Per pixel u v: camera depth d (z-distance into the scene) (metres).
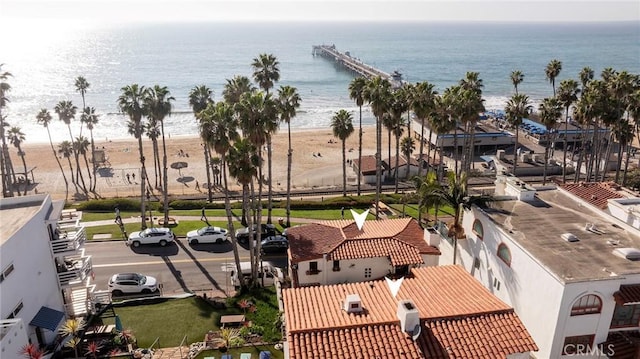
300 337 23.75
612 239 32.91
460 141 101.69
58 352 31.86
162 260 47.66
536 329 29.91
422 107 64.19
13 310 29.88
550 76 90.56
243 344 32.22
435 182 42.00
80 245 36.91
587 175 78.19
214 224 58.12
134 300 38.59
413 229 42.09
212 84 198.50
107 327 33.69
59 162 91.62
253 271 42.31
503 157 95.00
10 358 26.95
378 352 23.03
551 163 91.69
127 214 63.69
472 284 30.72
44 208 34.84
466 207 38.75
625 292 27.45
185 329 34.81
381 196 70.62
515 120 81.19
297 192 77.44
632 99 66.19
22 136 86.06
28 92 182.88
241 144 40.06
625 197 42.56
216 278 44.06
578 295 27.20
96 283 42.72
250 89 59.47
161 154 104.12
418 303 27.48
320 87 198.00
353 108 159.38
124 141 115.38
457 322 25.08
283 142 115.50
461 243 40.53
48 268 34.69
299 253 38.09
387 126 74.19
